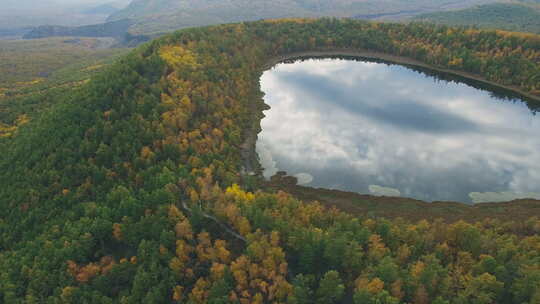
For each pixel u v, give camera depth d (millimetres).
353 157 157875
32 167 129750
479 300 71188
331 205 125125
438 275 77312
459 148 163250
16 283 88750
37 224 110062
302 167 150500
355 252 82750
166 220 96812
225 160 136250
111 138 136000
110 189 115062
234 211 97938
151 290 82312
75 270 89812
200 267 88938
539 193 131875
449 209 121938
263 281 80625
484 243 86562
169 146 132875
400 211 121438
